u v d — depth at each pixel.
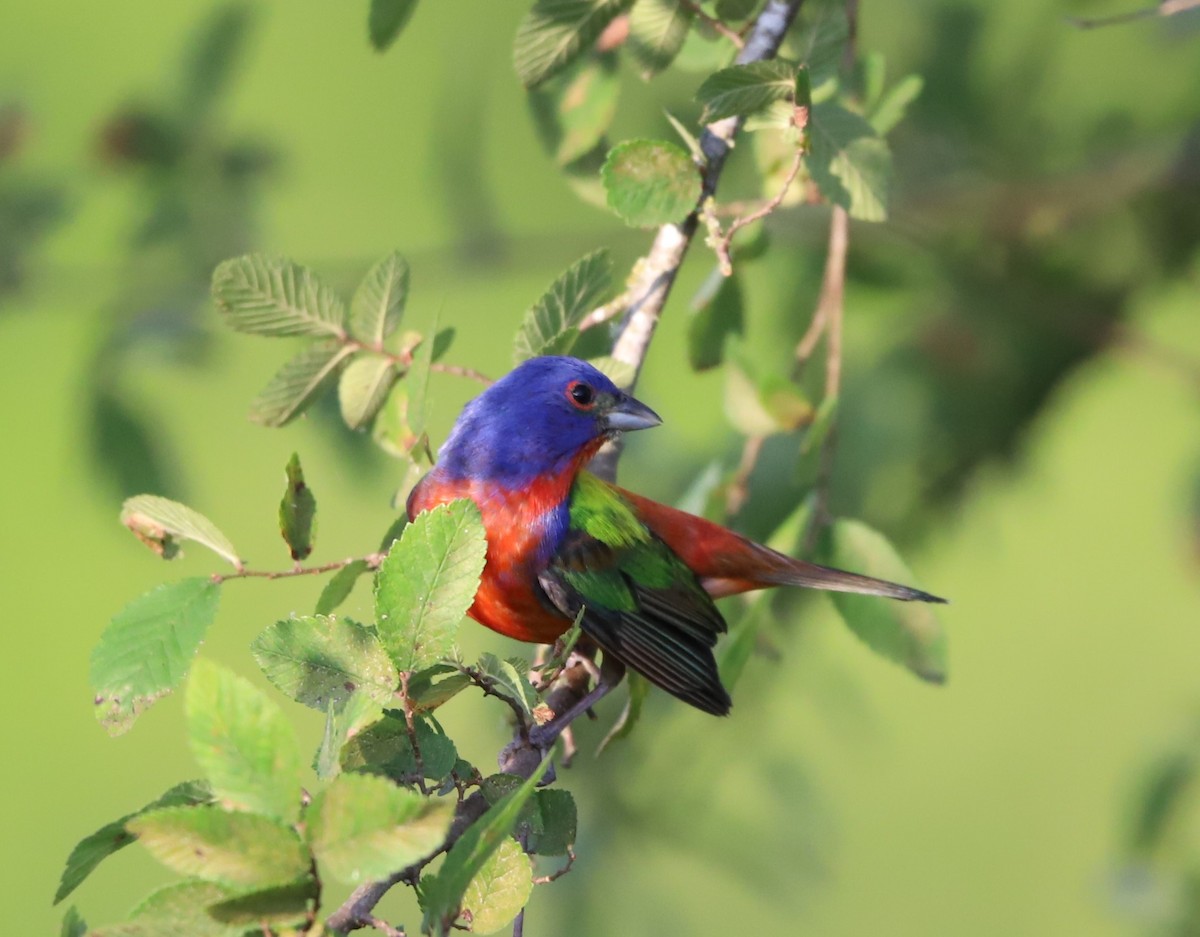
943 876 15.09
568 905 10.48
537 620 8.19
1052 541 16.16
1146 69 11.56
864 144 6.93
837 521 8.09
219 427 13.69
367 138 13.65
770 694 10.81
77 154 11.08
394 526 6.66
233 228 10.94
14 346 14.11
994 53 11.44
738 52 7.43
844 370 11.57
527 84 7.66
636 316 7.89
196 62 10.94
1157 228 11.62
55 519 14.45
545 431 7.93
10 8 12.19
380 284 7.41
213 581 5.74
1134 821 11.20
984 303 11.59
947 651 7.81
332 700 4.85
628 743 10.55
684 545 8.28
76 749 14.97
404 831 3.99
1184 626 15.91
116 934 4.09
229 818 3.99
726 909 11.28
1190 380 11.61
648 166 6.90
